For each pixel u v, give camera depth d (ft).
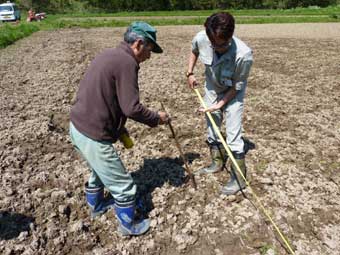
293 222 13.06
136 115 10.78
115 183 11.61
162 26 90.48
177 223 13.07
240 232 12.57
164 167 16.67
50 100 26.89
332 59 42.16
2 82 31.86
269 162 17.16
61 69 37.11
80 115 10.93
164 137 20.11
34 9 173.58
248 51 12.78
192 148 18.66
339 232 12.60
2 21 121.08
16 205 13.93
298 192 14.75
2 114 23.59
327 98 27.07
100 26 91.61
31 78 33.37
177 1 169.07
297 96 27.58
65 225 13.05
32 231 12.66
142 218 13.29
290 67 37.86
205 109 13.96
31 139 19.81
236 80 13.41
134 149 18.60
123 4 172.04
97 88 10.60
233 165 14.55
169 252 11.92
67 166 16.96
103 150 11.12
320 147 18.85
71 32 75.72
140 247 12.09
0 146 18.79
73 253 11.89
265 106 25.20
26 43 57.11
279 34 70.54
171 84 30.91
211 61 13.53
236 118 14.11
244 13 124.26
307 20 96.27
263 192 14.74
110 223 13.07
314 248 11.91
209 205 13.92
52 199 14.32
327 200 14.28
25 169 16.75
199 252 11.87
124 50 10.63
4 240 12.25
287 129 21.21
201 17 113.60
